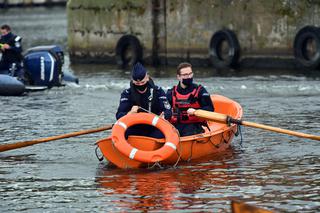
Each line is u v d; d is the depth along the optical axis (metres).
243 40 85.75
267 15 83.19
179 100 40.09
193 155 39.06
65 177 36.44
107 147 37.78
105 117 54.19
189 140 38.25
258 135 45.69
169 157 37.44
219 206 31.05
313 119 50.44
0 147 38.19
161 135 38.34
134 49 94.69
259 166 37.66
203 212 30.30
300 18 80.62
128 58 97.12
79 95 66.31
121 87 71.88
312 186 33.69
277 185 34.00
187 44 91.06
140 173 36.72
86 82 76.19
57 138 38.91
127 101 39.28
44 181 35.81
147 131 38.84
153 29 93.25
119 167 37.91
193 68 88.31
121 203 31.83
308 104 57.31
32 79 69.50
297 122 49.47
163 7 92.62
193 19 89.94
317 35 78.12
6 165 39.38
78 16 101.38
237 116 41.88
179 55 92.19
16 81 66.12
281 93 64.31
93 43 100.19
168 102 39.28
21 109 58.62
